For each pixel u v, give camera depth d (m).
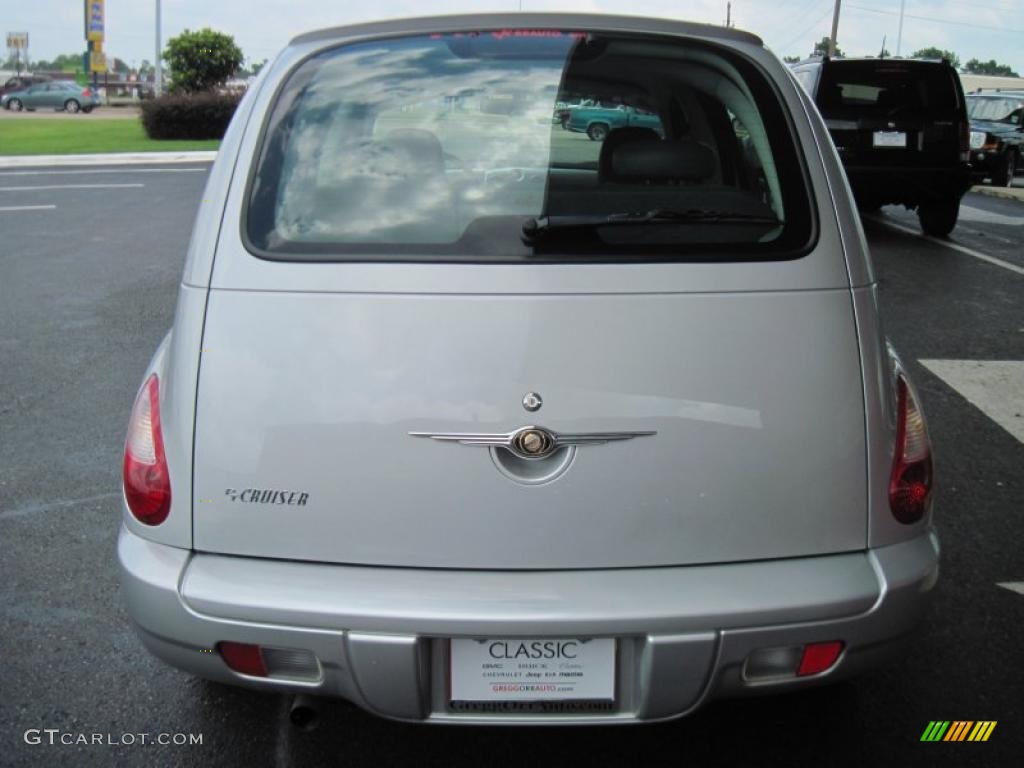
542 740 2.77
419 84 2.53
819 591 2.18
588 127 2.58
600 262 2.22
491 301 2.18
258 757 2.69
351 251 2.26
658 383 2.17
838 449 2.24
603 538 2.18
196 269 2.31
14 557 3.80
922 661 3.14
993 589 3.58
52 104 41.22
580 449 2.16
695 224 2.30
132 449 2.38
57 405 5.47
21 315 7.37
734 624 2.15
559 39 2.64
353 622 2.14
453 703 2.20
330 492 2.19
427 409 2.16
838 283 2.29
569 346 2.16
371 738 2.77
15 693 2.96
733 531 2.21
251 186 2.38
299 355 2.20
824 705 2.91
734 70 2.61
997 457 4.84
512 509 2.16
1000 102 20.64
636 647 2.18
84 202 13.37
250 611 2.17
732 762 2.68
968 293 8.38
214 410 2.22
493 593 2.14
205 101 24.50
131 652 3.18
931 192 10.62
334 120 2.50
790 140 2.45
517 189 2.37
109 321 7.20
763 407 2.20
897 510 2.30
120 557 2.34
